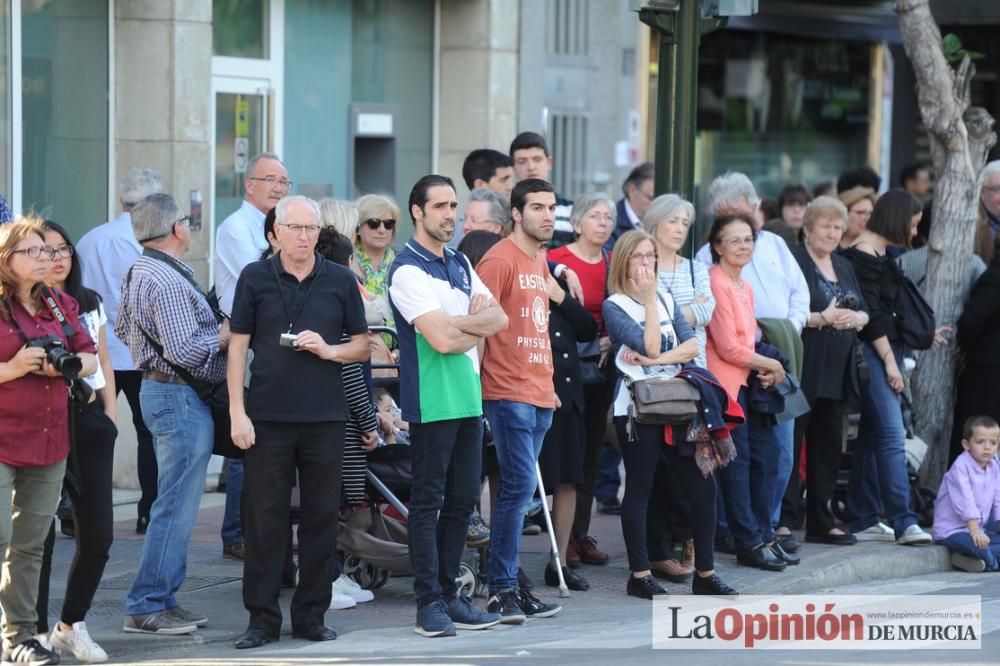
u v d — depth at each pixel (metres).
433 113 25.05
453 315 13.26
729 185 16.75
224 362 13.18
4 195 19.16
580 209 15.69
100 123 20.22
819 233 17.16
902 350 18.05
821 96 32.22
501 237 15.59
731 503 16.16
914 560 17.19
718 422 14.64
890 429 17.48
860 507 18.02
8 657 12.29
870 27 32.12
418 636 13.41
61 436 12.05
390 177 24.44
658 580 16.05
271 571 13.02
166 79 20.30
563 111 26.47
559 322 15.08
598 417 16.11
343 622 13.98
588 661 12.41
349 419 13.98
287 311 12.74
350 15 23.69
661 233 15.56
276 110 22.55
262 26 22.36
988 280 18.08
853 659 12.77
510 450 13.92
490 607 14.02
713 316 15.80
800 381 16.83
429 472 13.35
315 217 12.73
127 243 16.73
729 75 30.59
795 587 15.80
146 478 16.81
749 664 12.47
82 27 19.94
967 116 19.00
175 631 13.14
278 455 12.82
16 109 19.20
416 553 13.43
